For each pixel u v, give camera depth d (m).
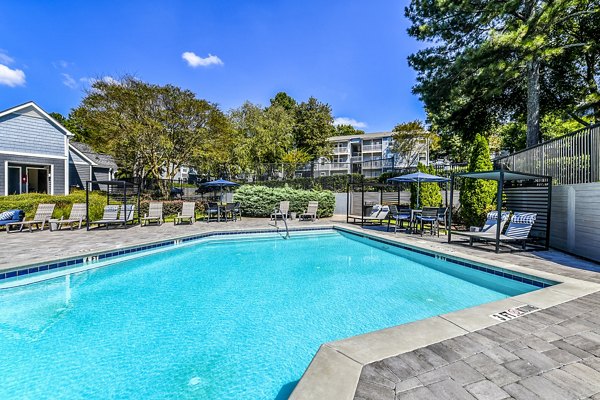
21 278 5.29
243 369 2.91
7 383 2.70
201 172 22.36
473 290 5.21
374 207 12.66
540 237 7.24
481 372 2.09
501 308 3.26
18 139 14.34
